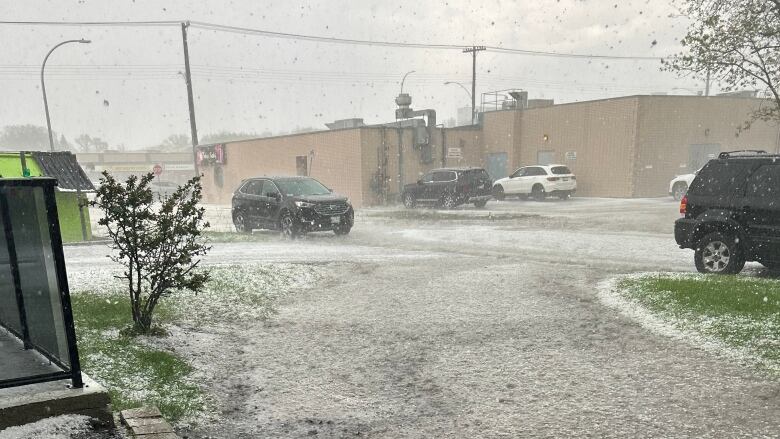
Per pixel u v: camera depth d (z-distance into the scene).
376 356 5.60
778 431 3.73
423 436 3.85
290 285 9.01
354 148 30.28
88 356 4.90
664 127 28.33
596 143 29.73
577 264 10.83
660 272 9.52
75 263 10.31
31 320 4.07
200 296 7.86
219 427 4.00
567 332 6.18
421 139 31.70
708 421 3.91
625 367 5.04
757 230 8.67
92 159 76.25
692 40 11.38
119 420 3.67
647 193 28.50
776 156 8.71
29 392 3.37
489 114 34.94
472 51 48.06
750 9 10.95
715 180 9.33
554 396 4.45
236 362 5.45
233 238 15.39
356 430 3.96
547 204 26.41
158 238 5.75
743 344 5.39
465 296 8.02
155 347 5.48
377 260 11.52
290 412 4.29
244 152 39.38
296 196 15.77
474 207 26.19
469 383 4.82
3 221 4.17
